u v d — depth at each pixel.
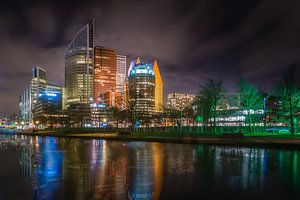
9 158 31.98
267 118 89.44
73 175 20.30
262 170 21.42
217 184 16.78
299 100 60.28
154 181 17.78
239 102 81.31
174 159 28.38
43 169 23.36
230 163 25.16
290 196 14.09
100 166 24.38
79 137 88.88
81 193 15.18
